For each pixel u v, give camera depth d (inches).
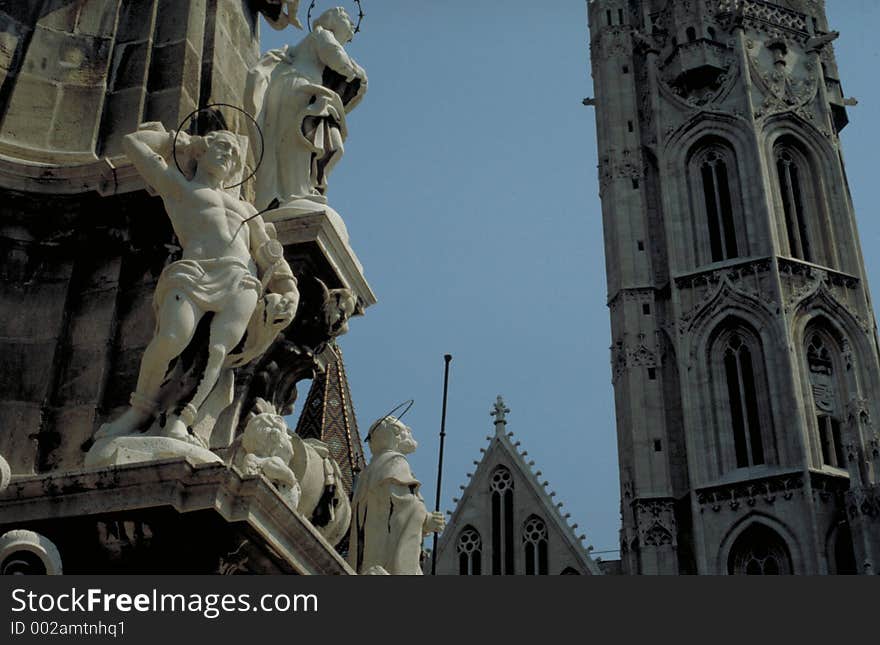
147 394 307.1
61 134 387.9
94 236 366.0
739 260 2493.8
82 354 348.5
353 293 408.8
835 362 2438.5
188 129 401.1
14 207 363.9
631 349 2498.8
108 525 285.9
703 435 2364.7
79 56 404.8
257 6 484.4
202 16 433.1
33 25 407.8
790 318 2420.0
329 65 425.4
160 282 311.4
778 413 2343.8
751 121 2632.9
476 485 2534.5
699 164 2659.9
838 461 2342.5
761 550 2245.3
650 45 2807.6
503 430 2573.8
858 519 2175.2
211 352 308.5
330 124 414.6
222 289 312.5
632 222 2647.6
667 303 2532.0
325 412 1167.6
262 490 286.8
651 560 2279.8
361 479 382.9
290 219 386.6
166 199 327.9
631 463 2385.6
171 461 281.4
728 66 2723.9
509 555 2463.1
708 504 2287.2
